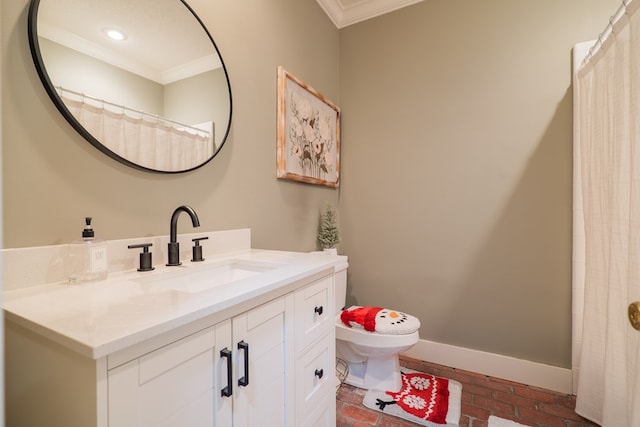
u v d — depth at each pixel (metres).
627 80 1.12
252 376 0.75
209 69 1.25
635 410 0.90
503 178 1.90
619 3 1.63
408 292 2.18
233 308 0.69
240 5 1.46
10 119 0.74
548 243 1.79
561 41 1.75
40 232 0.79
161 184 1.10
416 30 2.15
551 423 1.46
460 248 2.03
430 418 1.47
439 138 2.08
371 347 1.60
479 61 1.96
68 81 0.83
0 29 0.72
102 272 0.83
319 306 1.06
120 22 0.96
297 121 1.87
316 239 2.11
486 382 1.83
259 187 1.57
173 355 0.56
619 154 1.17
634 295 1.01
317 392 1.04
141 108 1.01
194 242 1.14
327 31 2.28
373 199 2.31
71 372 0.50
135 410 0.51
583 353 1.51
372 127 2.31
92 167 0.90
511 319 1.89
